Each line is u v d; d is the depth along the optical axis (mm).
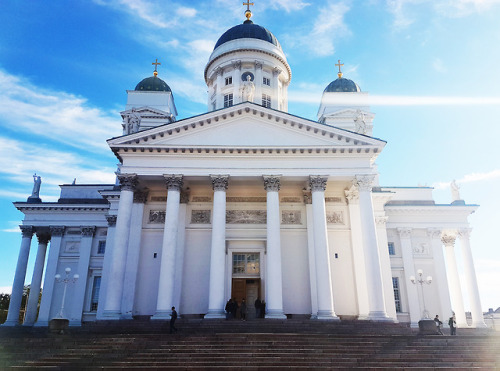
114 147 31609
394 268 41531
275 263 29375
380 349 19156
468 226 43625
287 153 31922
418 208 43438
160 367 16875
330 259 34000
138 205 34719
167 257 29453
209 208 35469
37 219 45406
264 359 17875
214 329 25016
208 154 31875
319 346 19547
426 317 27172
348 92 49125
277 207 30797
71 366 17141
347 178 32344
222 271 29375
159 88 49438
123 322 27000
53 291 42812
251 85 34625
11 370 16703
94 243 44406
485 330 38812
